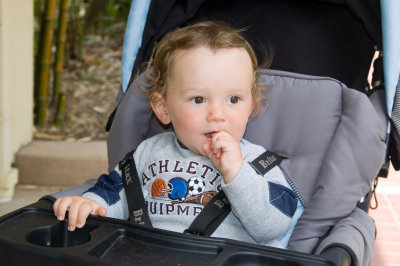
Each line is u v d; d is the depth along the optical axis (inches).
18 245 46.6
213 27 64.0
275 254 46.6
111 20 200.1
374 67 68.4
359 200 61.9
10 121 128.4
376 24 67.2
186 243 48.3
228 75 58.3
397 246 109.8
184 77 58.9
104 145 137.1
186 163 62.5
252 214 55.8
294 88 66.6
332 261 46.0
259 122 66.7
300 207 62.0
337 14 73.1
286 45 73.4
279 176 61.9
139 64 71.3
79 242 53.3
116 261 46.2
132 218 61.1
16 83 129.9
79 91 164.2
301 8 74.3
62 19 145.8
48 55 142.4
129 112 69.0
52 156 130.5
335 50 72.4
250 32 74.9
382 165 64.2
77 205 54.4
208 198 60.7
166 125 70.1
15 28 126.6
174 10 73.7
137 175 63.7
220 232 59.4
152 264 45.9
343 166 59.6
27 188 130.6
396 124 61.6
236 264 46.4
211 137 59.1
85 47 192.1
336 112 63.8
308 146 63.6
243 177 55.2
